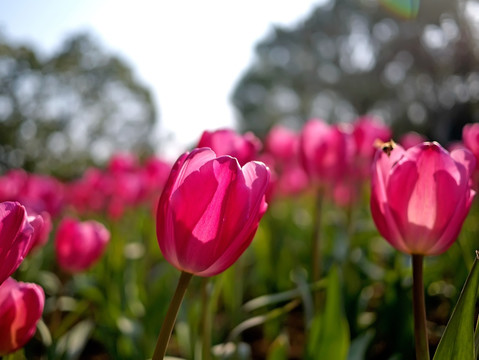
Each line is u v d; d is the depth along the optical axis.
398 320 0.51
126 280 0.70
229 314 0.64
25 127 8.45
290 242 0.97
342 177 0.58
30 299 0.30
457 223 0.28
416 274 0.29
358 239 0.82
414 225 0.28
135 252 0.94
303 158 0.59
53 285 0.76
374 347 0.54
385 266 0.83
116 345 0.55
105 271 0.72
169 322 0.25
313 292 0.57
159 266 0.86
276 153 1.01
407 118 8.85
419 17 6.45
